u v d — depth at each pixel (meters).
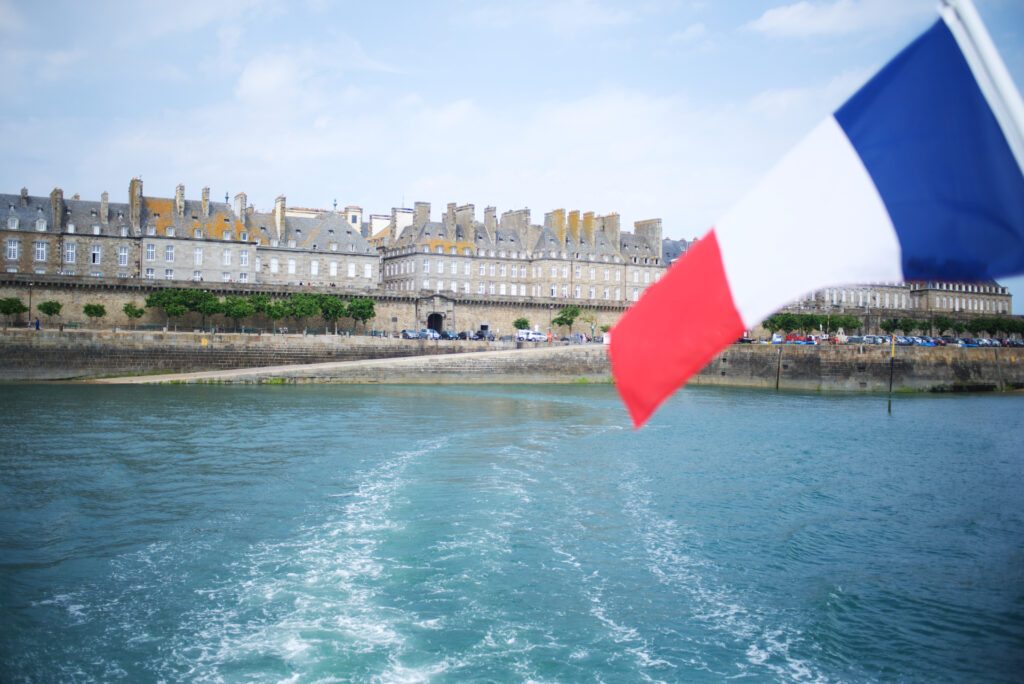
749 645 22.78
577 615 24.36
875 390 116.75
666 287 8.84
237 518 33.22
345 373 101.19
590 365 114.12
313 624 23.09
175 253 127.00
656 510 36.41
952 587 27.61
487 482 40.44
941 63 8.33
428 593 25.58
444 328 137.75
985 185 8.16
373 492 37.84
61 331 94.00
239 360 102.69
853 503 39.03
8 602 24.28
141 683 19.67
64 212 122.81
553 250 157.12
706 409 81.69
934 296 190.75
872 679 21.03
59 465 42.06
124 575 26.69
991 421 75.19
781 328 142.88
